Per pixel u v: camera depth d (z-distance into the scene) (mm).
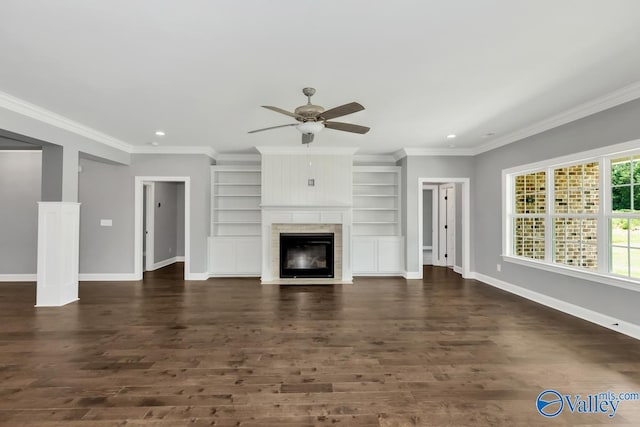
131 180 6180
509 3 1981
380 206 7043
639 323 3260
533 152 4734
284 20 2166
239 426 1948
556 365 2715
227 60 2727
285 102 3711
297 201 6125
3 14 2084
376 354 2930
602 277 3607
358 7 2023
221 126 4715
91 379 2475
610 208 3617
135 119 4383
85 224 6191
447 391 2326
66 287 4543
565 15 2105
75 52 2598
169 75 3018
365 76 3027
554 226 4465
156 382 2434
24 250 6020
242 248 6484
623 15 2102
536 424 1975
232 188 6816
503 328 3600
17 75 3025
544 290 4566
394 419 2020
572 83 3182
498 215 5609
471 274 6398
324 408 2127
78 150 4766
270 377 2514
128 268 6227
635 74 2973
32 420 1993
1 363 2736
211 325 3691
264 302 4684
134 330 3521
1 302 4613
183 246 8758
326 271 6145
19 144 5031
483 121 4434
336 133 5137
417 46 2502
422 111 4020
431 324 3736
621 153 3457
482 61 2744
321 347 3082
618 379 2488
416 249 6387
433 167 6344
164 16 2117
